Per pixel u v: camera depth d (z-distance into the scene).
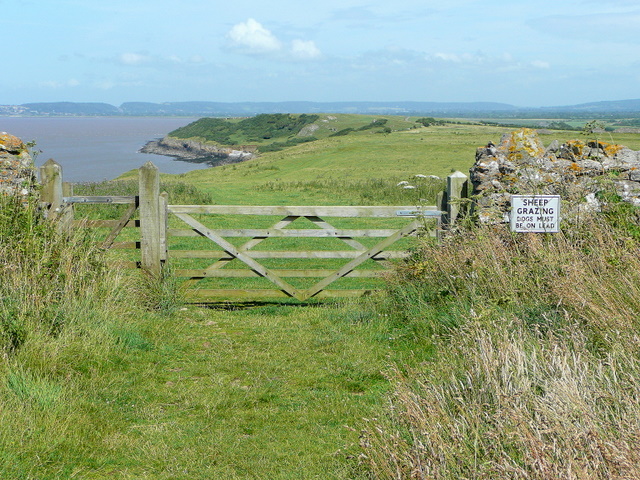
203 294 9.47
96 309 7.30
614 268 6.39
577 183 8.73
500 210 8.74
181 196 24.86
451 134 118.00
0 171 8.62
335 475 4.28
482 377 4.65
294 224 18.84
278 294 9.52
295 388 6.06
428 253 8.55
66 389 5.44
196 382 6.20
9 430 4.50
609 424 3.66
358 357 6.82
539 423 3.58
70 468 4.32
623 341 4.89
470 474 3.46
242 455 4.65
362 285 11.24
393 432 4.34
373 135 121.50
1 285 6.67
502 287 7.09
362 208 9.42
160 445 4.77
